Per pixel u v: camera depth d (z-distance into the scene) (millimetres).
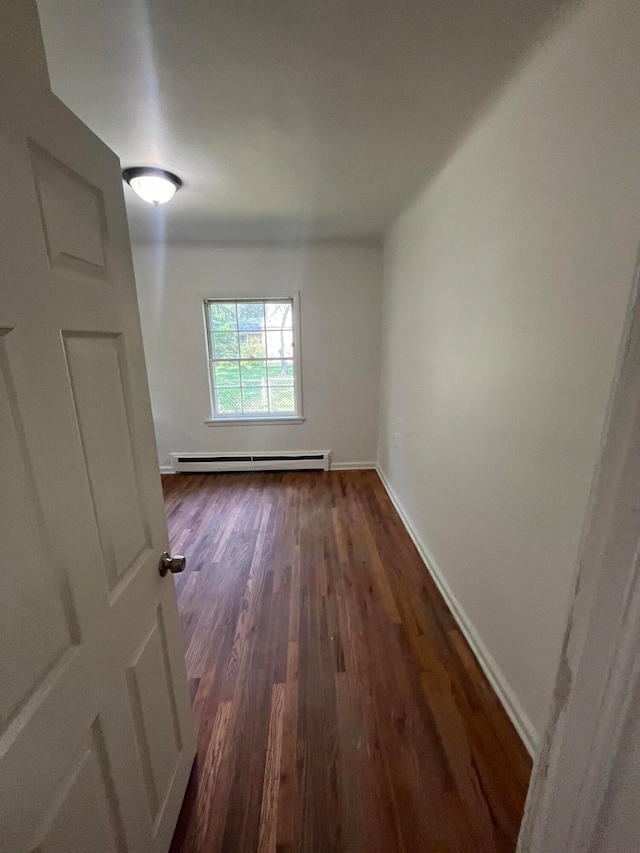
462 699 1541
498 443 1546
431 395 2377
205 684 1625
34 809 564
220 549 2711
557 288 1167
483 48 1208
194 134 1721
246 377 4105
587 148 1026
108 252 833
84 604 699
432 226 2279
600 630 522
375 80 1362
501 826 1135
